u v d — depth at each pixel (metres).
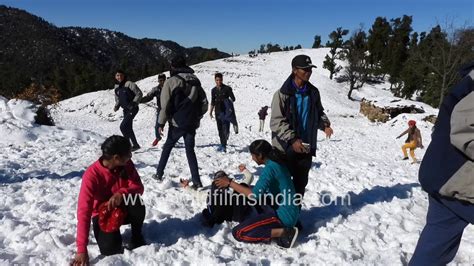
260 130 21.95
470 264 3.79
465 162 2.59
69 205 5.16
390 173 8.06
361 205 5.45
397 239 4.40
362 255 4.00
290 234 4.04
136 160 8.35
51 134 11.16
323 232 4.45
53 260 3.67
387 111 26.98
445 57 35.28
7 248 3.89
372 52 65.31
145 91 46.22
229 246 4.04
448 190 2.66
